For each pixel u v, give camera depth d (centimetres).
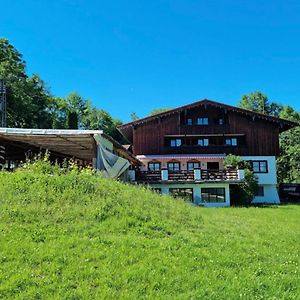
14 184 1352
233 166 4044
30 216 1143
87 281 795
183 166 4659
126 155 3631
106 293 747
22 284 765
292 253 1152
